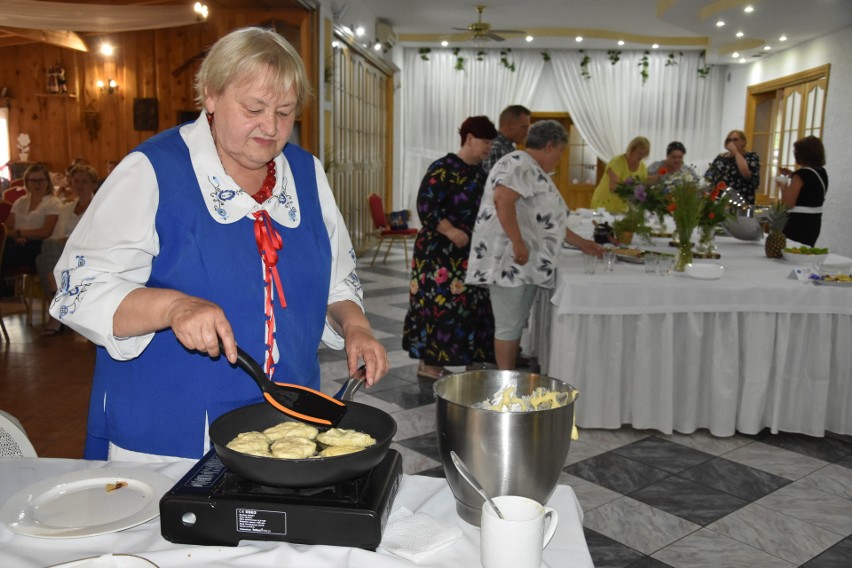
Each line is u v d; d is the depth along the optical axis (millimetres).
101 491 1067
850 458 3018
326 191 1427
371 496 946
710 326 3158
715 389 3180
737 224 4547
